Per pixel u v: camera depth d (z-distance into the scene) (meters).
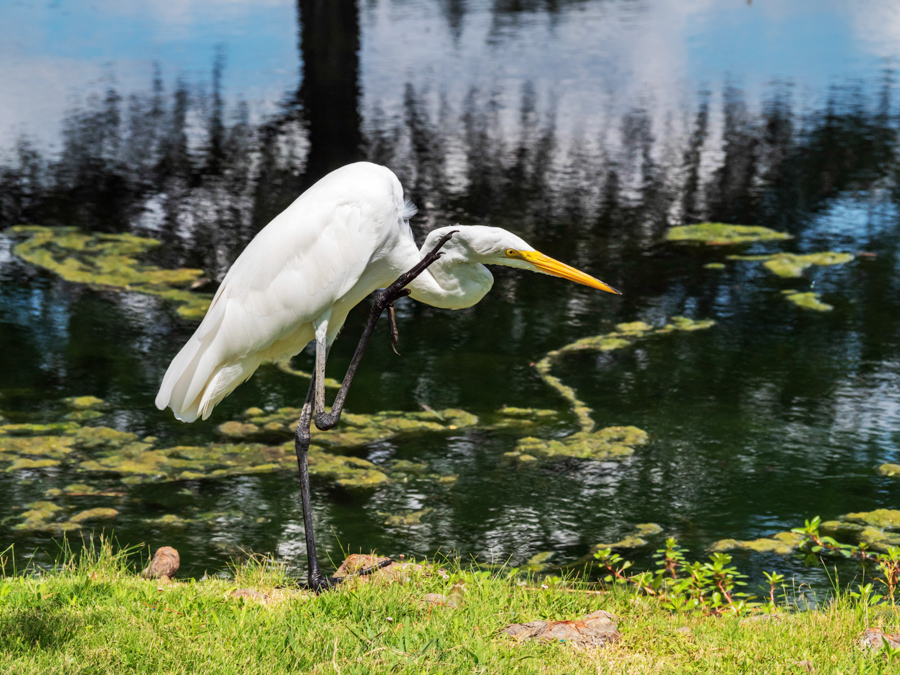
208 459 11.58
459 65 37.88
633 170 25.67
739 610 6.77
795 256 19.47
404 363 14.70
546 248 19.86
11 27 45.75
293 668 5.18
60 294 17.25
